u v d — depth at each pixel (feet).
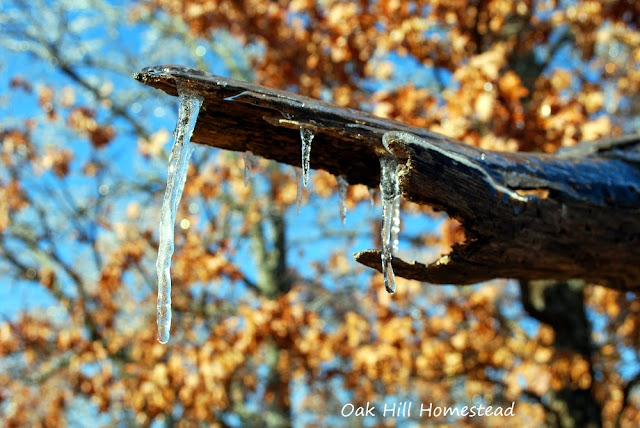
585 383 24.31
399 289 25.77
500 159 7.82
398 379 25.09
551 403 25.58
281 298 26.11
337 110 6.93
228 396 28.37
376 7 22.90
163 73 6.25
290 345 25.64
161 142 31.73
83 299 31.14
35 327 31.22
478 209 7.30
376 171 7.91
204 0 26.50
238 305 31.96
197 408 25.79
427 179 6.92
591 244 8.27
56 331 32.30
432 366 24.58
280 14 25.40
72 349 29.07
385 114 19.56
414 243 30.25
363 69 24.45
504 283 32.35
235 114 6.85
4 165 32.24
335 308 34.50
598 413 24.85
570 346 25.38
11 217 32.35
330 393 32.01
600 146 9.40
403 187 6.95
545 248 8.00
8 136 31.89
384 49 22.63
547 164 8.20
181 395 25.71
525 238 7.78
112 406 32.07
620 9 22.67
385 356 24.44
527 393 25.07
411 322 25.04
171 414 29.22
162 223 6.40
